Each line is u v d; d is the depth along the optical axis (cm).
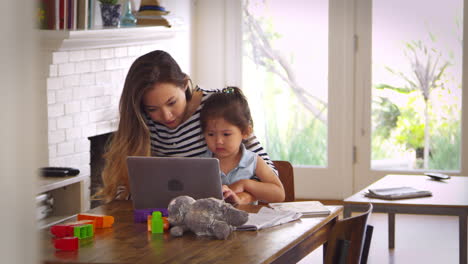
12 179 50
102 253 162
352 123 548
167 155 249
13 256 50
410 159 541
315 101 554
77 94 377
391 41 534
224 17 564
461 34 519
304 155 562
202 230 178
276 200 238
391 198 299
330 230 212
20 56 50
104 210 219
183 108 236
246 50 565
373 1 534
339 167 554
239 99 236
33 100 51
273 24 557
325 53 548
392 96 538
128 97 233
